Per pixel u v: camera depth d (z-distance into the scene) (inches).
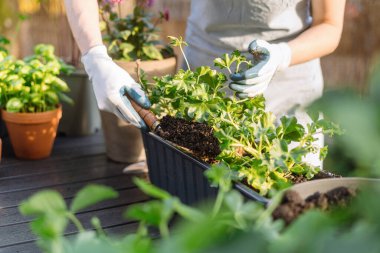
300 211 29.6
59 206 20.7
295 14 64.4
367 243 14.2
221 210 23.0
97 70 60.2
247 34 65.2
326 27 59.9
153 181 62.9
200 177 48.4
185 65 72.7
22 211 20.3
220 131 44.4
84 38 63.2
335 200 32.1
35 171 74.7
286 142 43.4
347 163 14.7
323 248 15.1
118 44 84.7
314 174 45.6
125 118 58.2
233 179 40.9
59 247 20.0
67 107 91.9
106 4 84.2
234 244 16.4
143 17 86.3
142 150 79.3
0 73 80.3
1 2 122.7
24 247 51.1
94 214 59.0
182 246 16.5
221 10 65.1
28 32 123.3
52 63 81.5
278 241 16.3
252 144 47.8
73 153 83.5
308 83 67.7
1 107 83.0
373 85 13.0
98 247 19.4
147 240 20.6
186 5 135.9
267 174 42.0
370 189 15.6
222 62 53.8
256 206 21.8
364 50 113.1
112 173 74.5
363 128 13.0
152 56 80.5
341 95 13.3
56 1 110.6
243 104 52.5
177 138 54.0
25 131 77.4
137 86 59.4
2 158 80.4
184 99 53.2
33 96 79.7
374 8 112.7
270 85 67.0
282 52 54.7
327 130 44.5
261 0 62.2
